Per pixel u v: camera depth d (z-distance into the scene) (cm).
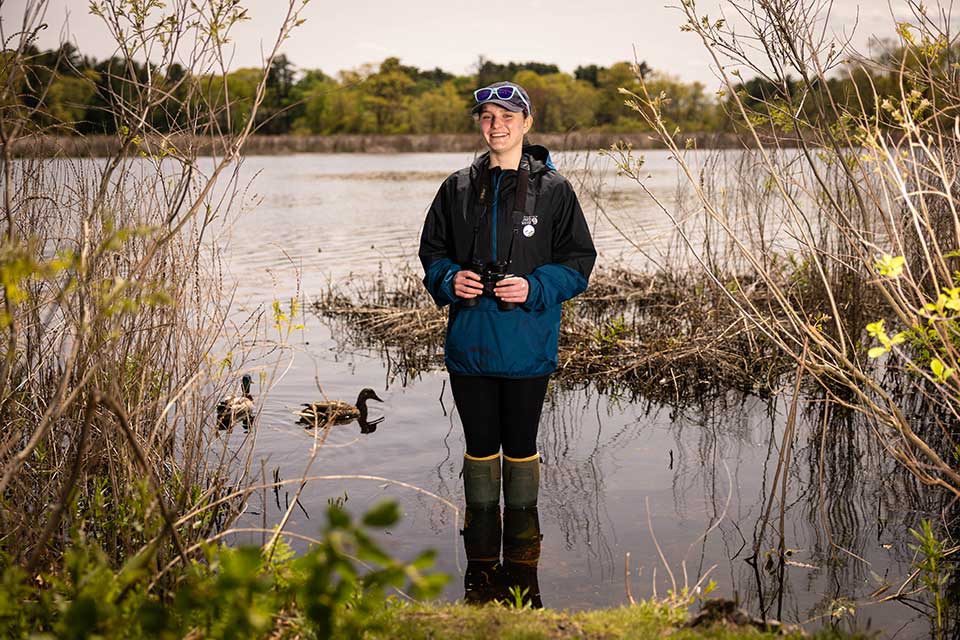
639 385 761
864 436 619
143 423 423
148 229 260
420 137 8319
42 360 425
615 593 397
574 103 8419
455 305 463
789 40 421
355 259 1390
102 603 244
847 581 412
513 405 473
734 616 303
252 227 1780
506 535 461
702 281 933
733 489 528
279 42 359
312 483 532
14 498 387
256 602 251
